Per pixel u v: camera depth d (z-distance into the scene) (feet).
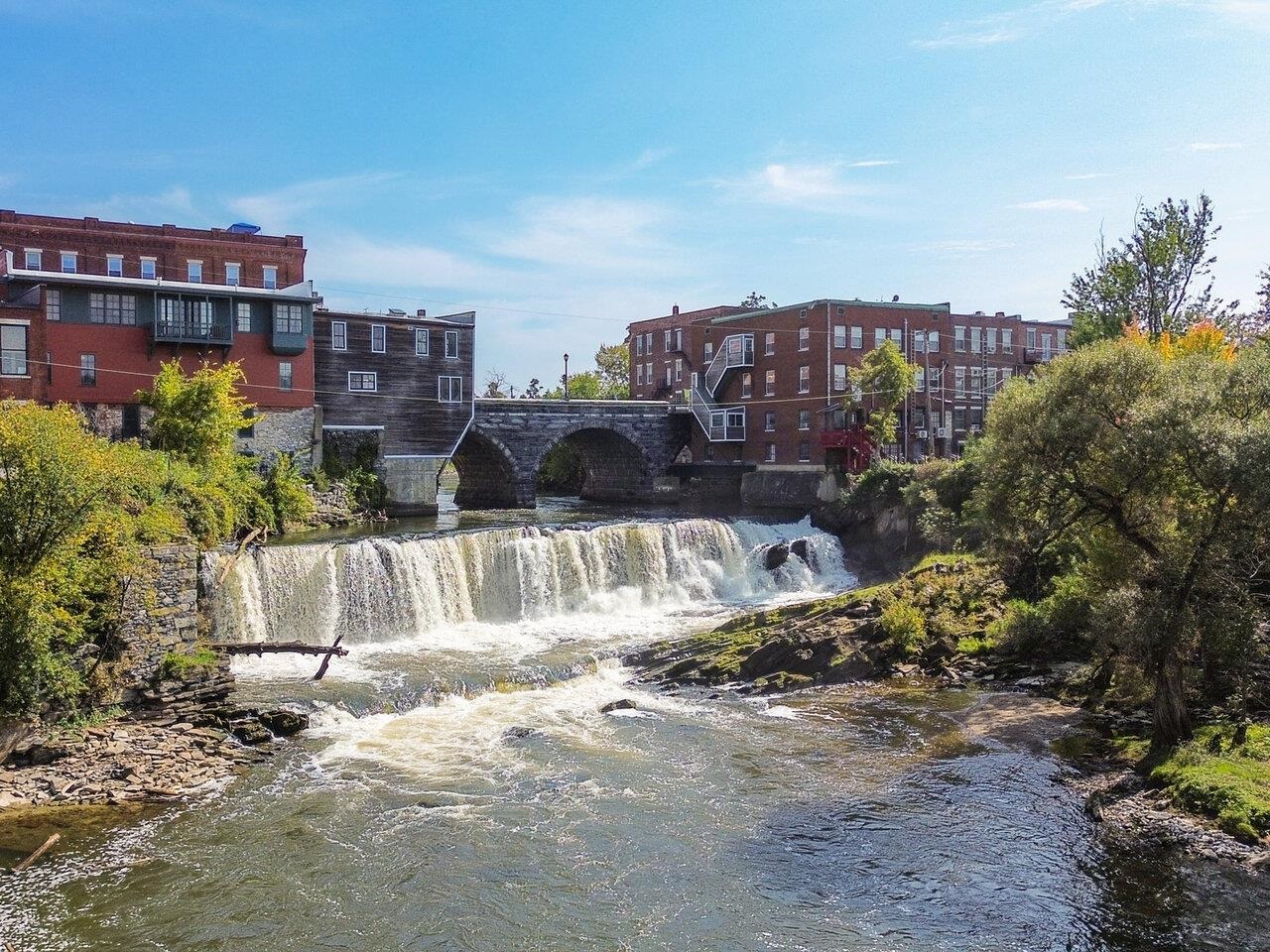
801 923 45.03
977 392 231.50
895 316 211.00
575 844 53.52
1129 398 63.41
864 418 198.29
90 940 43.24
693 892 48.08
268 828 55.01
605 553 128.77
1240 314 162.61
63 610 62.13
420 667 89.66
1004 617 96.37
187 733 66.90
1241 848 49.88
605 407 212.84
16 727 60.23
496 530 121.90
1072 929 43.65
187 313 151.33
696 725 75.36
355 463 172.55
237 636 94.48
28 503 61.62
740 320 227.61
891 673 89.40
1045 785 60.80
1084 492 63.93
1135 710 73.15
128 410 138.31
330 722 73.87
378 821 56.24
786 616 104.22
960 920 44.86
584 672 91.40
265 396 159.43
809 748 69.56
